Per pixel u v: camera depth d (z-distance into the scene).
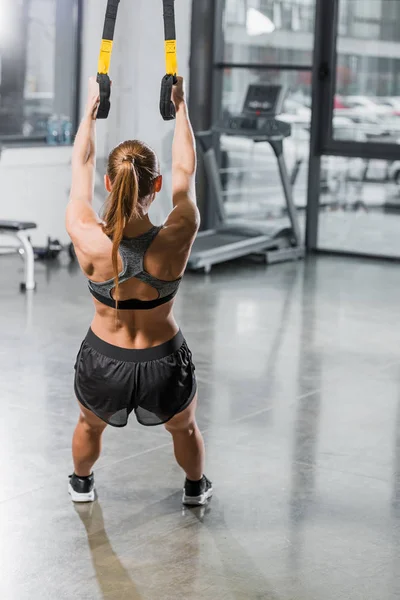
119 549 3.27
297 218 9.32
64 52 9.65
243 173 9.96
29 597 2.94
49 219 9.38
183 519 3.53
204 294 7.56
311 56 9.35
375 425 4.65
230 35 9.75
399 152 9.12
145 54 9.50
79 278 8.00
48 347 5.84
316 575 3.11
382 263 9.16
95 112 3.33
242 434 4.48
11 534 3.36
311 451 4.27
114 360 3.29
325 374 5.50
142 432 4.49
